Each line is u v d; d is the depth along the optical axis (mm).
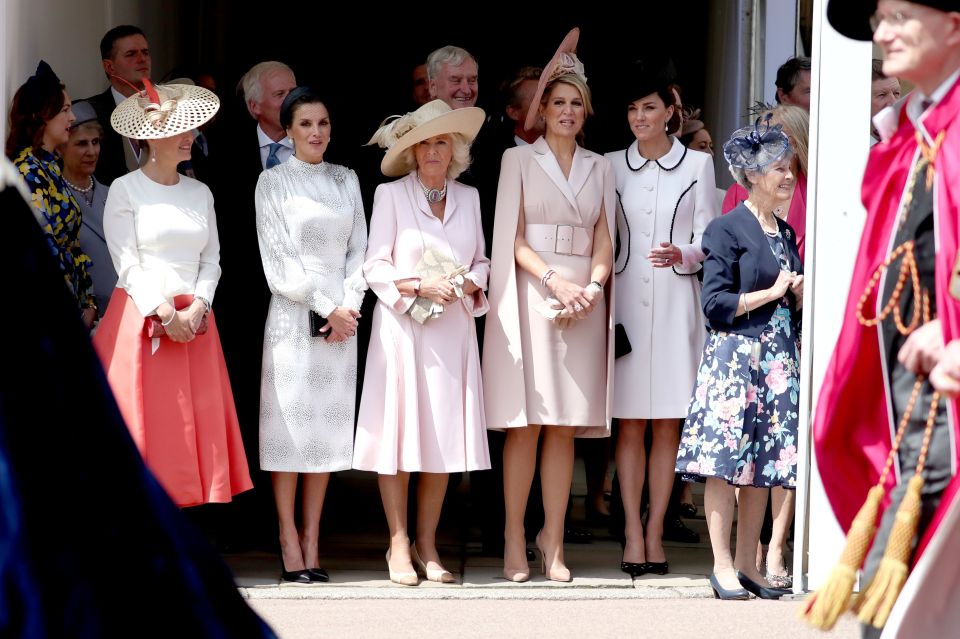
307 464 13031
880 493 7312
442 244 13266
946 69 7215
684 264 13516
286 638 10922
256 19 28438
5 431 4918
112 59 15250
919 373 7223
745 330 12508
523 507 13492
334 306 12977
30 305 5055
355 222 13398
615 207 13805
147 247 12562
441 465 13031
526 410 13180
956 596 6902
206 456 12586
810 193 12312
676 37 27594
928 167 7297
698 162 13977
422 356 13125
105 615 4941
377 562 14117
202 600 5160
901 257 7449
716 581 12734
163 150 12695
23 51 13336
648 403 13602
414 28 28953
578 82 13430
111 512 5031
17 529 4855
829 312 12281
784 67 15305
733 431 12367
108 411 5145
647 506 16141
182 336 12344
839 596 7156
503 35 29203
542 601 12555
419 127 13094
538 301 13328
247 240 14023
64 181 12875
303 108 13172
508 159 13594
